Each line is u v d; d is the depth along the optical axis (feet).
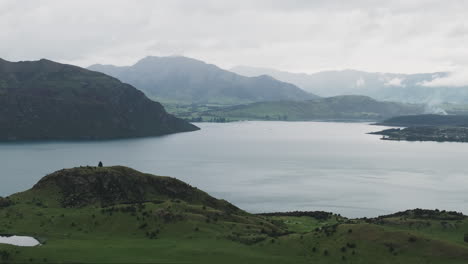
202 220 442.09
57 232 402.11
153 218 432.25
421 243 366.02
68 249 341.62
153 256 334.03
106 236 396.98
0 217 437.58
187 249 353.10
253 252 359.46
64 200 504.43
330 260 345.92
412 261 341.41
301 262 340.39
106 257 325.62
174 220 430.20
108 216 437.58
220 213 485.97
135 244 367.66
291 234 421.18
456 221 515.91
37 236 386.93
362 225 398.01
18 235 387.55
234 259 336.29
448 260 344.08
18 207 469.98
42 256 318.04
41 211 461.37
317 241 379.96
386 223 526.98
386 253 353.31
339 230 396.37
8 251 318.65
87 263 309.63
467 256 349.20
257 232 437.99
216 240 388.78
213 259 333.83
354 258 346.95
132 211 447.83
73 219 431.43
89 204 504.02
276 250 367.66
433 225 504.43
